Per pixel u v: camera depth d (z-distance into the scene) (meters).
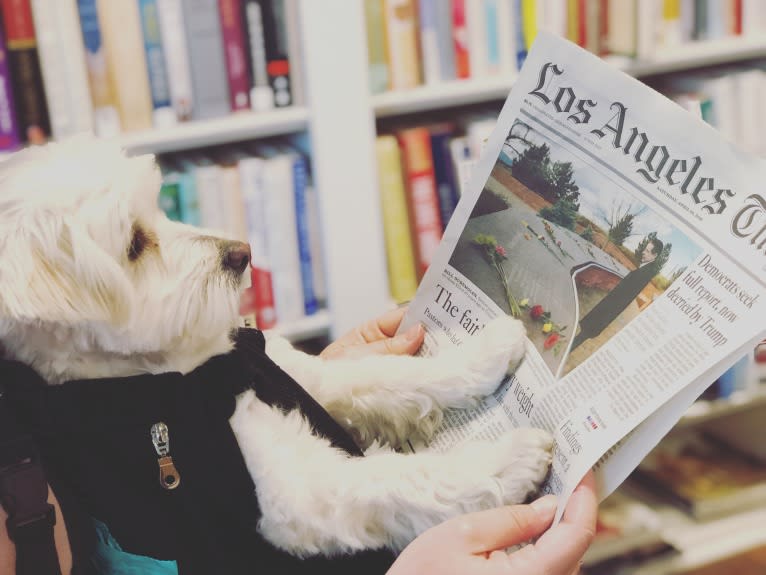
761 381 1.49
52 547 0.58
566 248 0.69
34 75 1.30
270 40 1.43
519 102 0.72
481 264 0.78
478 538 0.62
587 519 0.61
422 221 1.56
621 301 0.65
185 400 0.68
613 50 1.59
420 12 1.49
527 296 0.73
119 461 0.65
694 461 1.65
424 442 0.83
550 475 0.67
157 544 0.65
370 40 1.47
